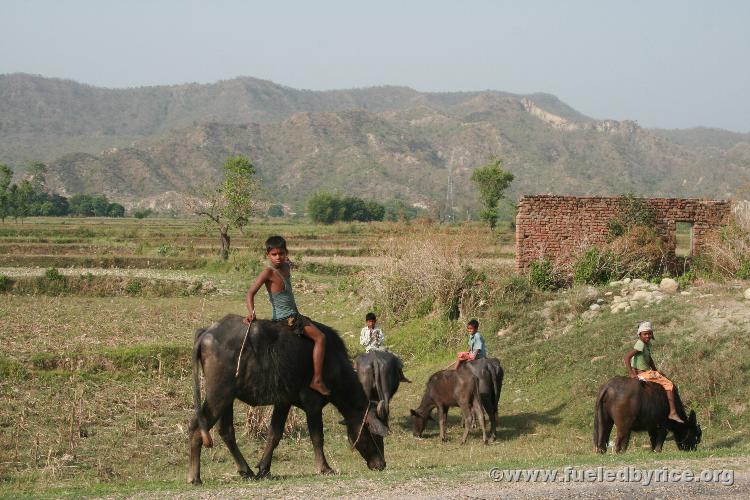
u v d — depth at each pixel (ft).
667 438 48.44
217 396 32.68
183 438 48.70
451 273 86.28
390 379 50.93
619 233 94.89
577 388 58.70
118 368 68.90
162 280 130.21
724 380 52.03
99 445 46.44
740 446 44.01
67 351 71.82
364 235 253.03
